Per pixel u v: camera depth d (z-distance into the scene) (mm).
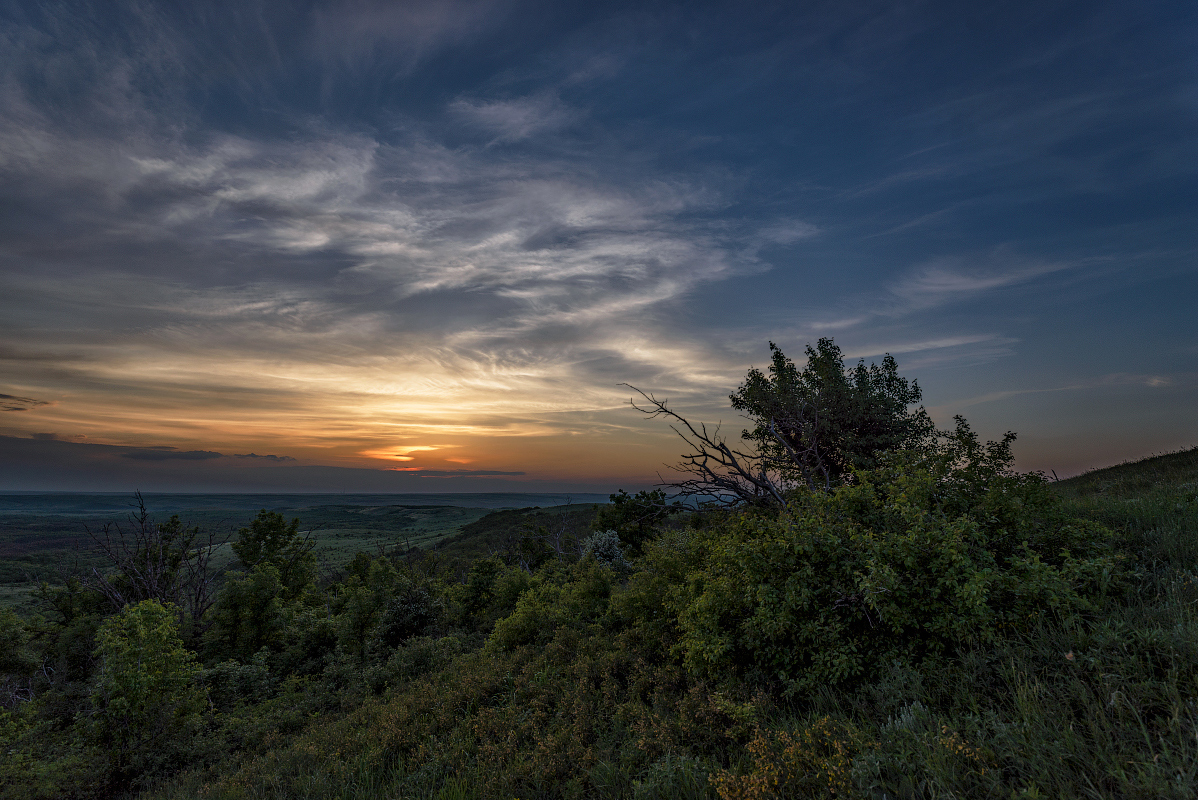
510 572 21234
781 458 14570
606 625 11922
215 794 7805
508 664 10781
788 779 3664
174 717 12109
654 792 4527
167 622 12648
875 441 13562
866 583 4816
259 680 16969
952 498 6484
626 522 25250
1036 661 4305
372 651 17625
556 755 5949
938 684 4469
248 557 31031
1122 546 6434
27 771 9711
